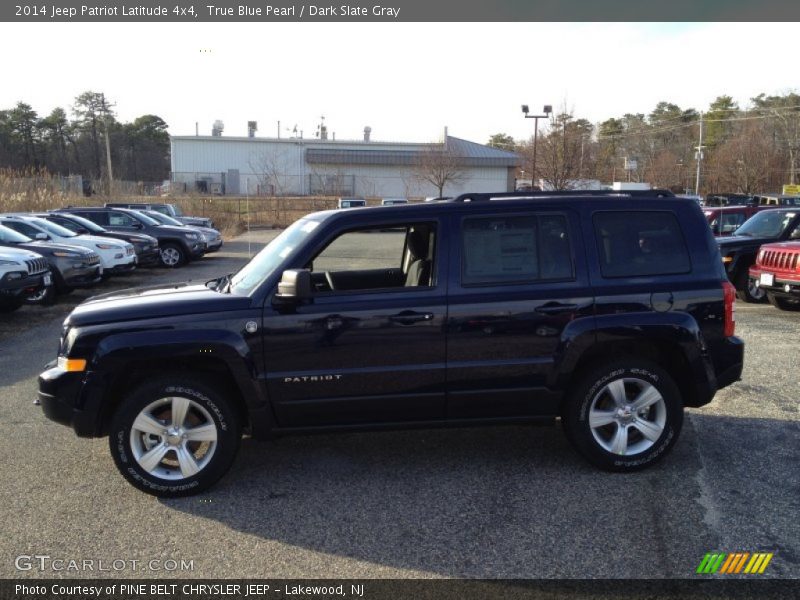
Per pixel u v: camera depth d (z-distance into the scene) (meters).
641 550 3.69
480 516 4.11
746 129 61.47
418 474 4.77
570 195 4.85
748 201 30.44
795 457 4.98
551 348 4.58
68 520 4.13
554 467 4.86
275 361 4.42
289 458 5.10
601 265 4.67
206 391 4.40
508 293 4.56
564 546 3.74
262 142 58.69
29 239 13.89
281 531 3.97
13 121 69.94
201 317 4.41
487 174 54.62
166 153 84.25
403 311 4.48
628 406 4.70
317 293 4.52
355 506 4.27
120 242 16.12
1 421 6.04
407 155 58.00
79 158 75.81
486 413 4.66
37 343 9.52
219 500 4.39
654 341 4.72
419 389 4.54
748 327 9.98
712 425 5.70
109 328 4.38
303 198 46.56
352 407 4.52
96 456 5.20
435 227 4.63
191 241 20.80
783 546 3.72
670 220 4.82
